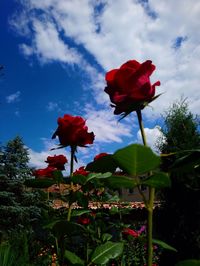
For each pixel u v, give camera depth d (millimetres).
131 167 1119
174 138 9547
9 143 24109
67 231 1747
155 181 1150
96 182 1925
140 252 5805
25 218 20641
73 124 2217
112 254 1707
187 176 1382
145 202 1212
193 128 9617
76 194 2006
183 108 9891
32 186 1940
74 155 2234
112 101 1385
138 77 1354
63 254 1852
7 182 22188
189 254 8672
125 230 4609
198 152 1220
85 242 2564
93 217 3195
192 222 8672
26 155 23812
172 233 9000
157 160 1084
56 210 2986
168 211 9047
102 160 1303
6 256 2514
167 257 8922
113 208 4223
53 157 3297
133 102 1364
